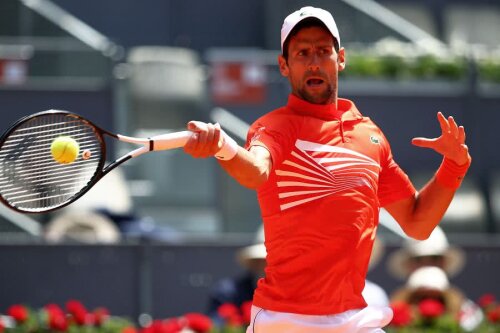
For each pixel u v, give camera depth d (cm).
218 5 7031
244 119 5253
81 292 3822
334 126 1582
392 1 6862
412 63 5456
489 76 5484
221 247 3900
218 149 1431
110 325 3117
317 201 1547
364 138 1602
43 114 1481
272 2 6347
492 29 6938
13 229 4403
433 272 3434
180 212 5128
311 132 1566
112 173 4794
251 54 5569
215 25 7019
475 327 3153
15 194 1655
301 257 1549
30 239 4256
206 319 2945
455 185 1680
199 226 5112
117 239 4072
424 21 6875
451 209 5178
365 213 1565
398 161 5359
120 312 3834
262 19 7038
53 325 3048
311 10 1600
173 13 6988
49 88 5084
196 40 6994
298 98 1598
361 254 1567
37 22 5328
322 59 1584
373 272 3875
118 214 4316
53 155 1509
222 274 3891
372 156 1597
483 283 4047
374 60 5434
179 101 5278
